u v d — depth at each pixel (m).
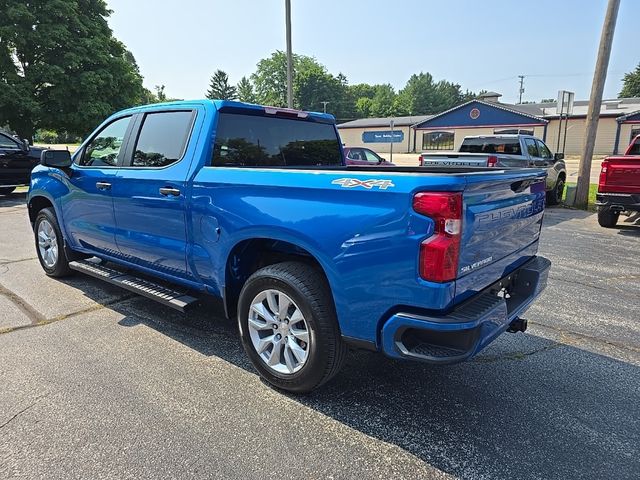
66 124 20.72
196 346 3.66
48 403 2.83
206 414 2.75
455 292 2.32
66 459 2.35
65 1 19.59
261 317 3.07
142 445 2.46
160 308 4.45
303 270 2.84
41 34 18.86
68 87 19.81
